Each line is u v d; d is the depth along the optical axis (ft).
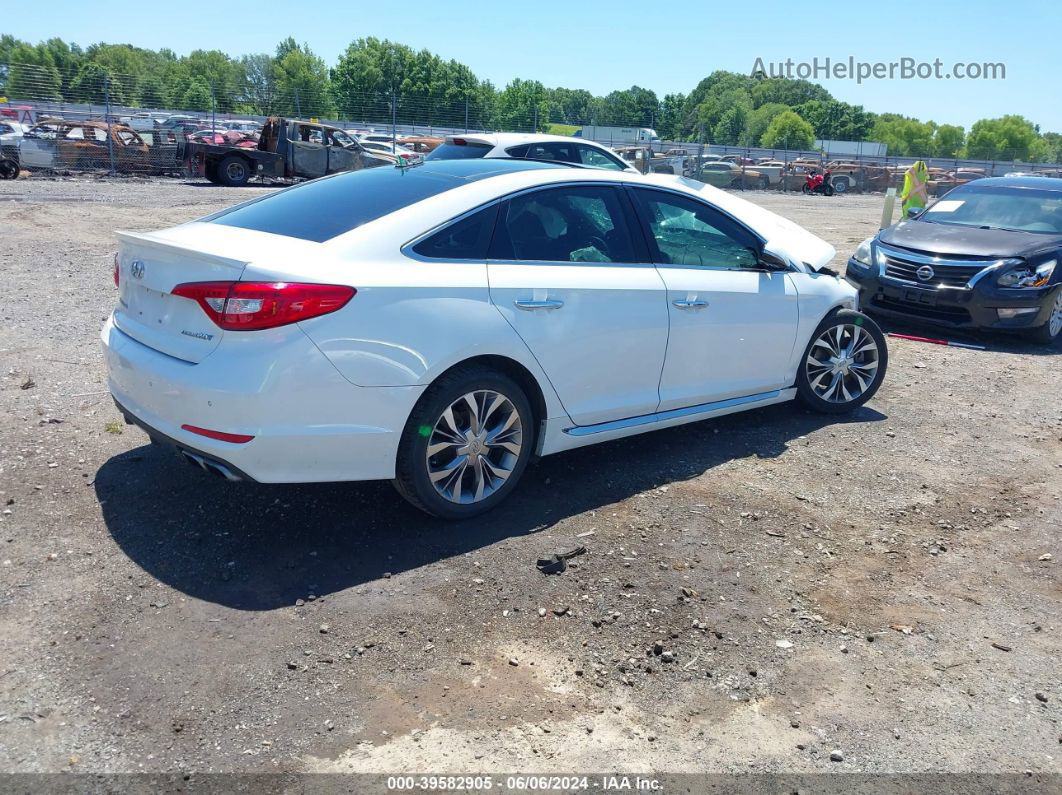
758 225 20.06
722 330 16.02
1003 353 26.61
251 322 10.92
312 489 14.08
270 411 11.00
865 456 17.07
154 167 86.38
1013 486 15.98
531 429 13.65
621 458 16.28
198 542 12.25
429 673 9.75
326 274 11.36
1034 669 10.46
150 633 10.14
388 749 8.55
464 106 197.57
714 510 14.26
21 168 79.25
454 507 13.00
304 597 11.05
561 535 13.08
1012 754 8.99
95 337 22.35
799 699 9.69
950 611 11.66
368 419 11.68
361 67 317.01
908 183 61.36
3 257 33.40
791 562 12.73
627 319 14.37
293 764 8.29
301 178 83.20
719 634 10.80
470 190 13.29
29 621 10.23
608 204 14.88
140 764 8.19
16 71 127.44
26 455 14.70
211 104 182.29
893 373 23.50
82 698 9.00
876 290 28.91
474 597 11.27
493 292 12.74
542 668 9.96
